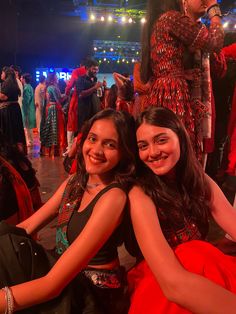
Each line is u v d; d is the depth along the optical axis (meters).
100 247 1.26
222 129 3.25
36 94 8.66
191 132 1.97
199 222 1.46
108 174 1.39
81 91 5.73
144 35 2.09
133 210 1.28
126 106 4.57
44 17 14.25
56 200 1.58
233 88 3.06
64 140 6.47
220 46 1.97
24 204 2.05
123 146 1.33
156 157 1.31
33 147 7.71
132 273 1.44
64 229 1.40
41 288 1.17
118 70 16.98
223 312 1.07
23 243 1.24
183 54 1.97
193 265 1.19
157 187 1.34
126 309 1.35
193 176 1.42
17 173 2.06
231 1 5.51
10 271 1.21
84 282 1.30
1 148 2.19
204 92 2.05
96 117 1.36
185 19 1.88
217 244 2.29
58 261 1.21
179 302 1.10
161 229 1.32
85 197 1.40
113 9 10.12
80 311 1.26
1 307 1.14
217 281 1.15
